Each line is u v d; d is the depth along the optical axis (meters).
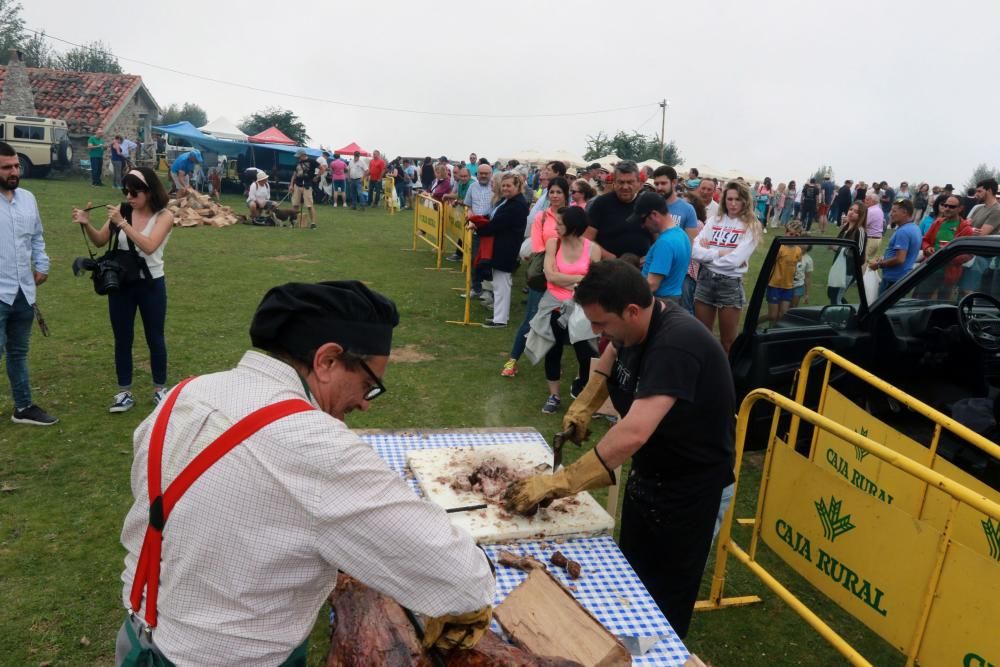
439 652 1.55
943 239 7.89
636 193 6.08
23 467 4.18
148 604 1.25
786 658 3.09
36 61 57.97
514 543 2.32
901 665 3.09
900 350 4.21
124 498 3.91
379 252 13.06
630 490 2.60
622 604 2.11
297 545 1.18
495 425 5.23
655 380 2.23
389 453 2.93
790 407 2.76
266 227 15.77
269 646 1.23
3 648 2.78
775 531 3.04
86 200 16.58
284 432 1.18
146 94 29.95
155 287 4.88
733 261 5.59
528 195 12.80
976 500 2.10
